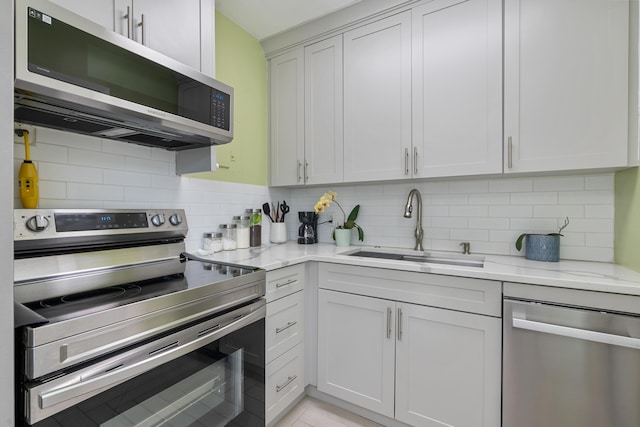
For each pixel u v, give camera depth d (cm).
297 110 213
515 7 142
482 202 178
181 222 144
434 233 191
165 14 123
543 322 112
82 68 89
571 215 155
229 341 112
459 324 130
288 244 222
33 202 106
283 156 220
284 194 243
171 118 114
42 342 64
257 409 126
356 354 157
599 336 101
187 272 123
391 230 206
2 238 51
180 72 118
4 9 51
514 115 143
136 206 144
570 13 132
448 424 132
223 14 190
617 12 123
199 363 100
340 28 194
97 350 73
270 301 142
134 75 103
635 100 121
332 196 212
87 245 110
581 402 107
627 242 132
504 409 121
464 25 155
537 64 138
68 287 99
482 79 150
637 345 97
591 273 120
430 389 137
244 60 207
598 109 127
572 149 132
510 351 119
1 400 50
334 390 163
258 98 220
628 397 101
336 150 196
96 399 73
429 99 164
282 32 210
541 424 114
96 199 130
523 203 167
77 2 96
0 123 50
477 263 167
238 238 194
